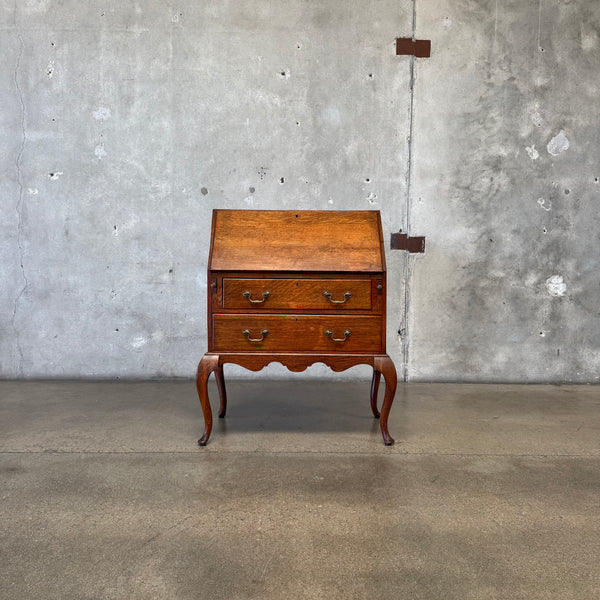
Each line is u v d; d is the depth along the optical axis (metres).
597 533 1.76
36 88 3.64
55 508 1.89
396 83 3.70
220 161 3.70
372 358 2.52
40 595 1.41
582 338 3.84
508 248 3.79
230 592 1.43
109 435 2.66
